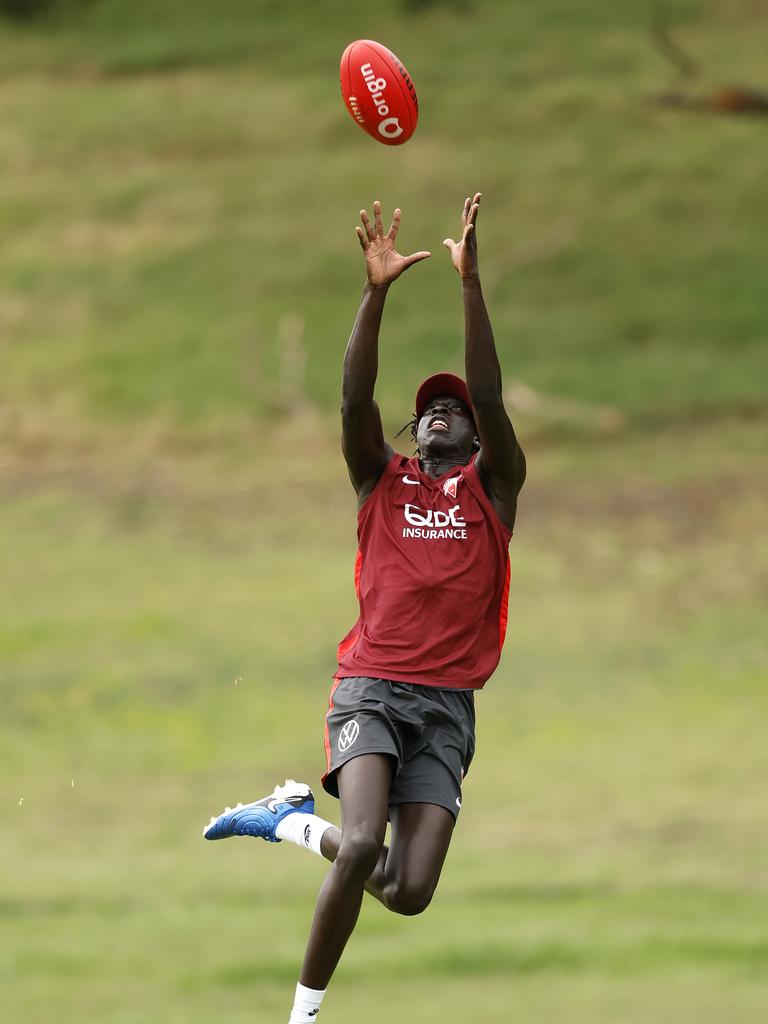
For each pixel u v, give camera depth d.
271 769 71.94
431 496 24.75
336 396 135.75
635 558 102.50
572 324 147.12
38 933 51.88
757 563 100.81
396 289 151.88
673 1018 42.59
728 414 131.62
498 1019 42.81
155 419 133.00
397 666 23.94
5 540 108.81
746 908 53.44
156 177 174.75
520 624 91.56
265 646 88.12
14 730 77.00
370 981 47.66
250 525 110.81
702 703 78.94
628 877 57.66
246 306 150.38
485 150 174.88
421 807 23.59
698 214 163.75
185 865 61.44
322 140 179.88
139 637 90.00
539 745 74.19
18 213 169.75
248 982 47.16
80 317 150.12
